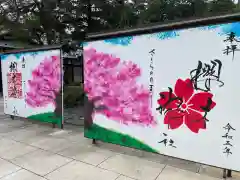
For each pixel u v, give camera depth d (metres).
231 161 2.88
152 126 3.53
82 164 3.48
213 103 2.95
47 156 3.81
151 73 3.47
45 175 3.14
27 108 6.03
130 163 3.50
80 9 8.32
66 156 3.80
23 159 3.70
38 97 5.71
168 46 3.26
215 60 2.89
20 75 6.08
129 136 3.82
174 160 3.62
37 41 9.76
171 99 3.31
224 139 2.91
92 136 4.36
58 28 9.03
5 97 6.73
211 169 3.29
